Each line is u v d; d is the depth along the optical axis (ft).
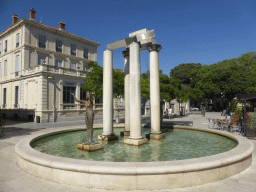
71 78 82.28
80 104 84.43
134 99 24.41
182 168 12.73
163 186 12.63
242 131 34.06
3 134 36.29
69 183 13.43
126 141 24.49
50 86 74.33
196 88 147.23
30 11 92.53
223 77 138.72
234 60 167.94
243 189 12.65
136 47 24.31
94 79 61.00
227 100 151.12
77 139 28.99
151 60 28.76
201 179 13.37
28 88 79.20
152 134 28.37
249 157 17.34
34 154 15.99
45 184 13.53
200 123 57.16
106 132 27.55
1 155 21.71
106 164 13.20
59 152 20.93
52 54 95.14
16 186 13.24
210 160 13.92
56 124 62.75
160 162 13.56
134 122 24.47
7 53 94.53
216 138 28.76
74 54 107.24
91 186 12.89
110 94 27.89
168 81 91.30
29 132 40.29
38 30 90.27
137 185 12.51
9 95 91.61
